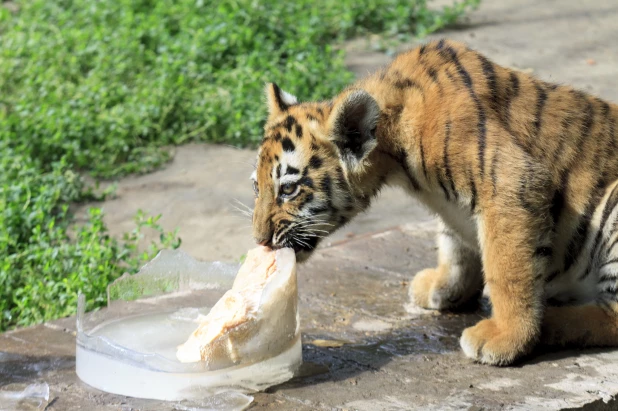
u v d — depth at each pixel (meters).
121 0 18.69
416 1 18.80
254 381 6.03
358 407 5.76
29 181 11.23
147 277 7.19
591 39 17.56
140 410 5.75
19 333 7.21
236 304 6.02
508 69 6.98
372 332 7.10
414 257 8.90
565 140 6.73
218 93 14.66
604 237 6.69
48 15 19.08
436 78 6.74
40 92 14.34
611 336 6.70
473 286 7.54
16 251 9.55
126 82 15.35
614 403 5.94
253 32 16.75
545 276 6.59
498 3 20.48
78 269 8.99
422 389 6.04
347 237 10.62
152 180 12.73
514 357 6.43
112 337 6.57
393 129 6.73
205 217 11.35
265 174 6.75
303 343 6.86
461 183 6.57
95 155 13.09
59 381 6.25
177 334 6.63
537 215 6.44
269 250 6.59
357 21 18.56
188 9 17.80
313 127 6.75
